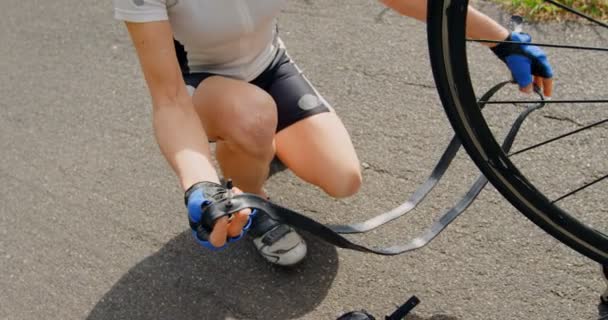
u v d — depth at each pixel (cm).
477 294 208
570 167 239
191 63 212
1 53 350
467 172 243
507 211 228
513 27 189
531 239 219
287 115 213
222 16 192
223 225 142
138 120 295
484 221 226
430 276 215
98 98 310
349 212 240
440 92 163
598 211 224
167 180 265
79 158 282
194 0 187
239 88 199
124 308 223
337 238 175
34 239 253
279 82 215
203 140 169
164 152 167
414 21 311
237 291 221
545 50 282
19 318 227
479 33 189
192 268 231
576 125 252
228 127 198
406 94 279
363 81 288
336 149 211
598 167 238
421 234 222
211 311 217
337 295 215
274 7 199
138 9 169
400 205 223
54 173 278
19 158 288
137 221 252
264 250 220
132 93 309
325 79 293
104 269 237
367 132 266
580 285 205
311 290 217
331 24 319
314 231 166
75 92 316
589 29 286
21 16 374
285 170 258
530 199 179
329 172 211
